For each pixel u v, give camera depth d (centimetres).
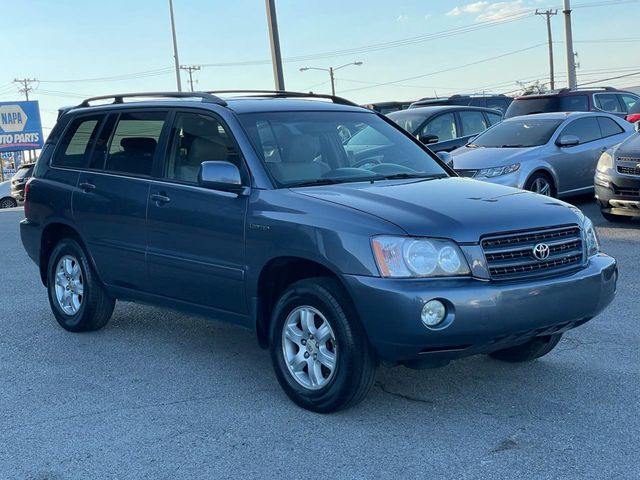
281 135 587
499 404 520
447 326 457
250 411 518
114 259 658
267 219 523
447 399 531
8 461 453
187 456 453
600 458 434
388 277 464
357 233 476
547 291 480
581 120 1386
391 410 513
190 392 559
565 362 602
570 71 3014
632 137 1220
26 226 754
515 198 527
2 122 5700
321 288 495
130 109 671
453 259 468
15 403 547
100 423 505
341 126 631
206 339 695
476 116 1706
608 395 530
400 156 634
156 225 609
